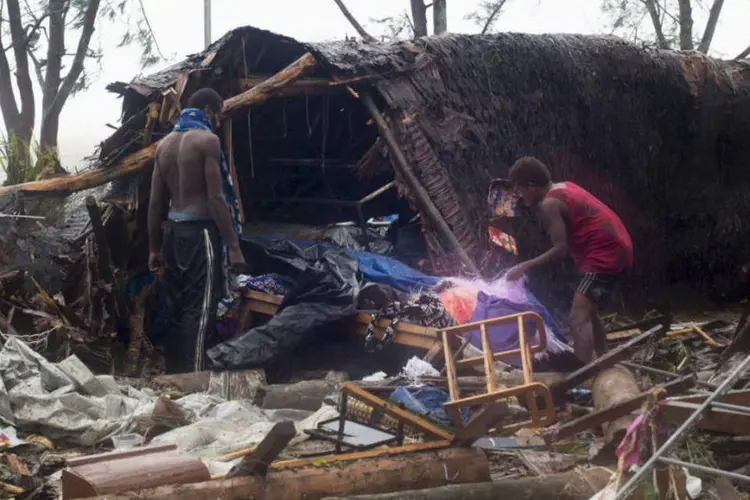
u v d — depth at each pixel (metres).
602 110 8.00
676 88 8.44
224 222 5.99
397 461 3.58
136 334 6.12
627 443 3.39
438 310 5.95
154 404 4.81
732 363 5.00
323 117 8.32
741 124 8.73
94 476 3.27
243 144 8.53
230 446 4.33
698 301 8.41
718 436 4.28
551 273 7.36
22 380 4.92
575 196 5.19
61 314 5.92
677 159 8.49
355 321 6.20
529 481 3.50
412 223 8.13
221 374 5.65
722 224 8.64
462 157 6.97
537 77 7.67
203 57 7.67
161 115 7.18
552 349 5.65
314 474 3.43
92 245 6.57
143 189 7.14
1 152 8.09
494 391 3.78
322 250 7.00
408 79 7.04
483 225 6.76
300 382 5.47
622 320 7.63
